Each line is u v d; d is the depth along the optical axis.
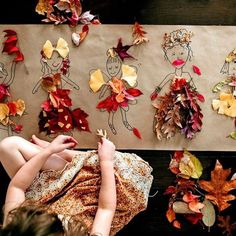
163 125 1.66
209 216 1.68
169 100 1.65
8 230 0.97
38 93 1.66
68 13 1.64
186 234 1.71
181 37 1.65
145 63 1.65
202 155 1.69
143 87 1.65
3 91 1.65
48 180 1.51
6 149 1.49
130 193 1.53
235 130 1.67
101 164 1.49
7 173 1.62
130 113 1.66
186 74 1.65
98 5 1.65
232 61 1.65
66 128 1.66
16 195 1.44
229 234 1.70
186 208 1.69
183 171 1.67
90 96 1.66
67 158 1.57
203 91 1.66
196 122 1.66
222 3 1.65
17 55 1.64
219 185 1.68
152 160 1.69
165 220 1.71
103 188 1.46
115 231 1.54
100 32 1.64
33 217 1.00
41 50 1.65
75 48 1.65
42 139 1.67
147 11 1.65
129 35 1.65
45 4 1.64
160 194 1.70
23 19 1.64
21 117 1.66
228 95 1.66
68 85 1.65
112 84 1.65
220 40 1.65
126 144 1.67
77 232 1.04
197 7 1.65
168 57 1.65
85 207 1.48
